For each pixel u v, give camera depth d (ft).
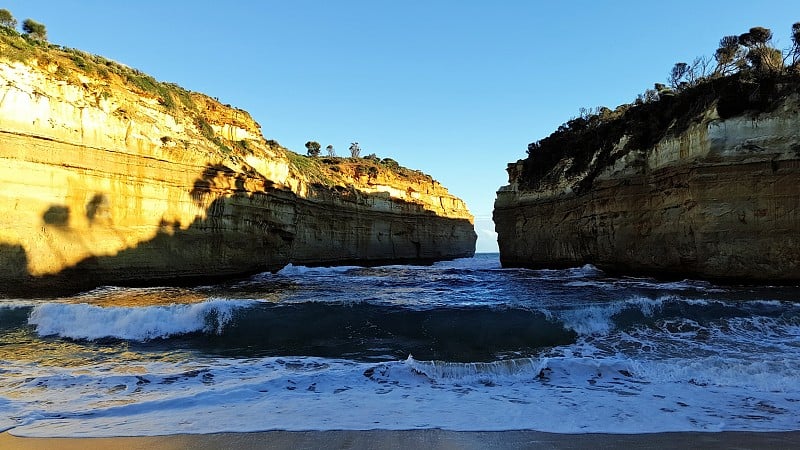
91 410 20.61
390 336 36.65
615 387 24.53
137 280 75.41
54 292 63.31
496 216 153.69
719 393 23.18
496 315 39.50
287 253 123.95
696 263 73.00
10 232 59.11
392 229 225.15
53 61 68.28
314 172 189.78
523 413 20.10
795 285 63.82
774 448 15.80
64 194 65.67
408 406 21.20
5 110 59.41
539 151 144.36
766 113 65.62
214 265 90.43
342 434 17.43
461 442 16.61
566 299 53.88
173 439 16.85
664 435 17.24
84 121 69.00
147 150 77.97
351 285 82.84
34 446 16.10
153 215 78.64
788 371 26.55
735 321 37.78
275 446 16.19
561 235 119.65
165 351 33.78
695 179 70.69
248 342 35.94
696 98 79.20
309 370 28.40
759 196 65.77
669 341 33.78
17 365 29.89
